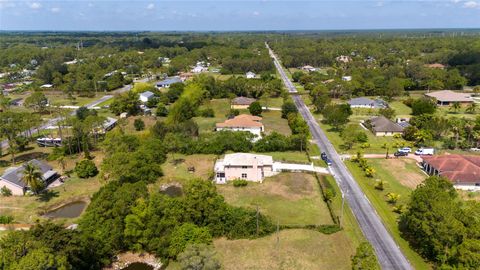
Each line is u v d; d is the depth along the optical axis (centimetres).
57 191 7588
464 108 14075
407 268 5038
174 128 10362
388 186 7575
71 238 4753
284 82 19925
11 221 6397
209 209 5859
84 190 7612
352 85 15938
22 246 4262
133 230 5434
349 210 6606
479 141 9700
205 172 8356
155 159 8794
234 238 5806
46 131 11662
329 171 8331
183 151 9462
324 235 5822
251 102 14425
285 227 6009
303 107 14575
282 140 9669
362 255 4759
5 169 8712
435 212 5059
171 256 5403
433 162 8112
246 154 8300
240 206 6756
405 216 5947
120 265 5341
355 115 13362
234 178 7844
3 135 9081
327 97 13888
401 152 9275
